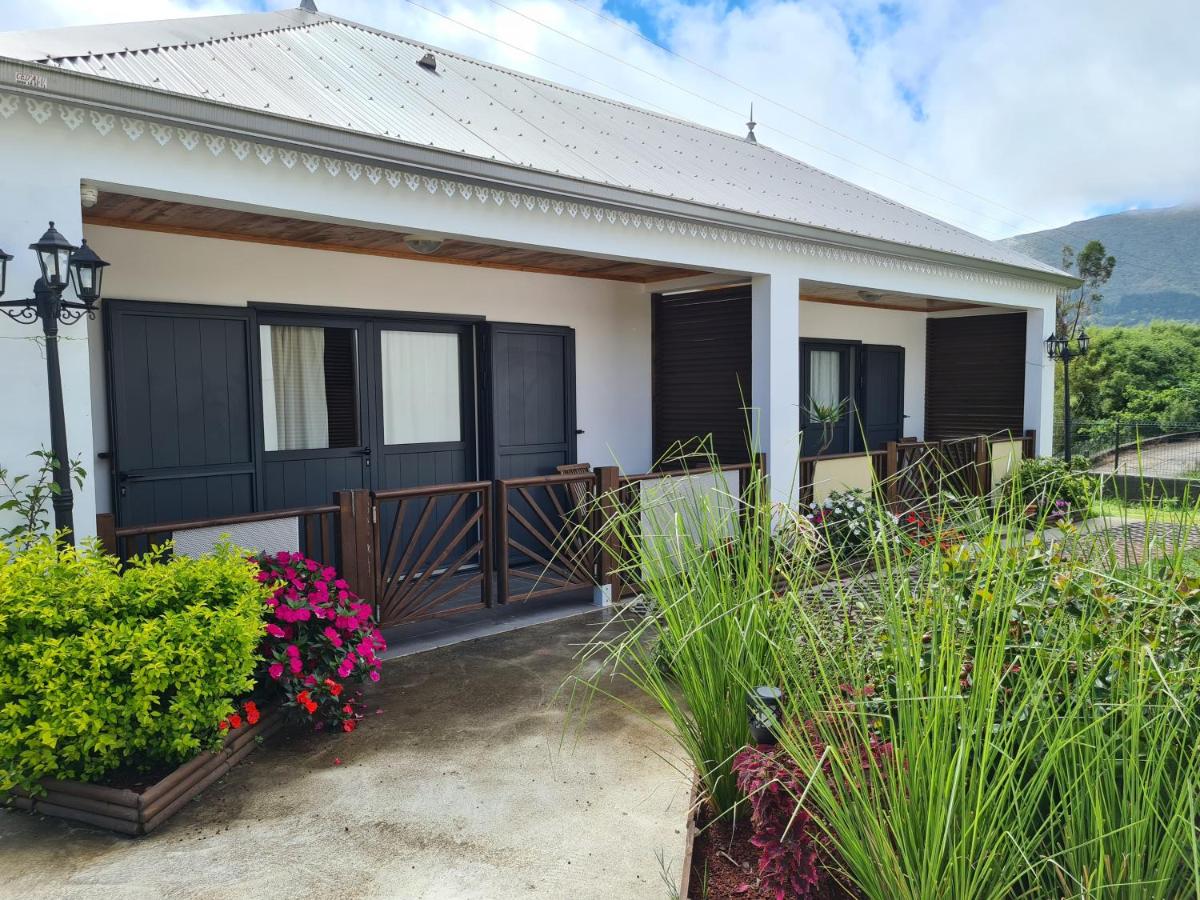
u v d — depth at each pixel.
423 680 3.84
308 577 3.47
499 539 4.80
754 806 1.94
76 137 3.02
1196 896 1.41
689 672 2.36
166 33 4.58
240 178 3.43
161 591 2.73
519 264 6.06
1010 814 1.58
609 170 5.05
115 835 2.50
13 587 2.49
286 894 2.19
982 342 9.76
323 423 5.47
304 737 3.21
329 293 5.36
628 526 2.82
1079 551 2.34
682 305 7.24
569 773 2.89
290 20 6.23
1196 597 2.03
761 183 7.27
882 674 1.96
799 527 2.54
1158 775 1.46
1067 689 1.70
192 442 4.80
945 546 2.38
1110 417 17.66
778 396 5.89
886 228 7.21
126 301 4.51
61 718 2.43
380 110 4.35
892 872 1.55
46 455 2.90
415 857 2.37
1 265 2.78
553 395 6.61
